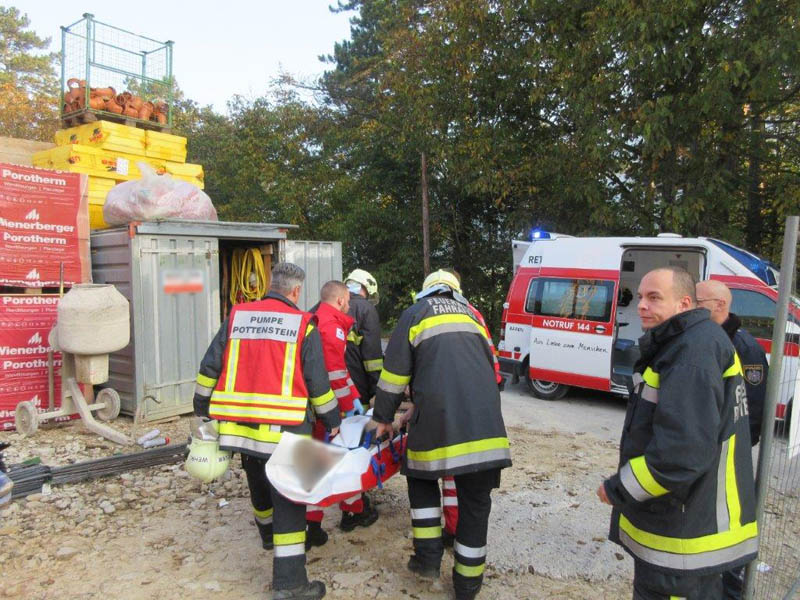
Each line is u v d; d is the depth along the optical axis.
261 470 3.55
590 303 7.85
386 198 16.47
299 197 17.45
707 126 9.53
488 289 16.03
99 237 6.95
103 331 5.88
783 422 3.37
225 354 3.25
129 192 6.79
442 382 3.08
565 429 6.85
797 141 10.35
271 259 8.16
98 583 3.39
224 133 21.56
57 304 6.39
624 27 9.04
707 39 8.65
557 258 8.34
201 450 3.39
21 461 5.35
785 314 2.57
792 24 7.94
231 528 4.10
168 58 11.09
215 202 21.80
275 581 3.08
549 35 10.92
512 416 7.46
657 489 2.13
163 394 6.77
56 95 30.92
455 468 3.00
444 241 16.11
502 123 12.09
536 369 8.35
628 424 2.43
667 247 7.43
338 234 16.17
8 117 24.47
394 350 3.21
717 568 2.19
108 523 4.16
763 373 3.29
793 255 2.55
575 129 11.45
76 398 6.19
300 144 18.75
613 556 3.76
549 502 4.61
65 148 7.99
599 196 10.37
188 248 6.98
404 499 4.70
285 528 3.10
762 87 8.54
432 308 3.24
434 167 14.67
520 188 12.12
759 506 2.62
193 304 7.04
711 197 9.77
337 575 3.46
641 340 2.40
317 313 3.86
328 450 3.21
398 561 3.68
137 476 5.02
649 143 9.04
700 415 2.07
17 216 6.39
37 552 3.73
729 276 6.92
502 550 3.83
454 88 12.14
